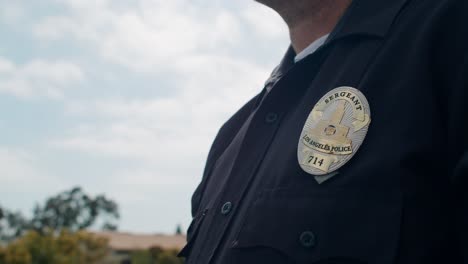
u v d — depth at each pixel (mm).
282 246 1088
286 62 1697
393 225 982
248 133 1438
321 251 1031
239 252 1170
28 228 64500
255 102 1809
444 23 1094
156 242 49062
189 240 1527
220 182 1613
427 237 976
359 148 1081
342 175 1078
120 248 44188
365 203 1024
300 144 1188
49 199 68125
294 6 1547
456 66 1048
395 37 1172
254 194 1248
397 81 1108
